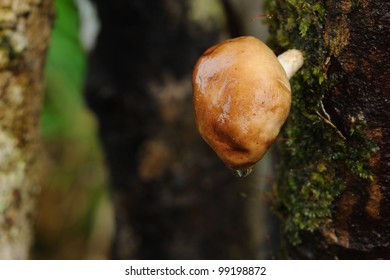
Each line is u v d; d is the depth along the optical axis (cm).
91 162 109
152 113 75
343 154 44
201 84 43
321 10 43
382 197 44
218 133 43
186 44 74
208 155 76
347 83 43
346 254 46
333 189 45
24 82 56
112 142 77
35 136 59
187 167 76
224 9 71
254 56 42
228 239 77
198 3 74
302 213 47
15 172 57
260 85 42
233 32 72
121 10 71
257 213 75
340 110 44
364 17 42
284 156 48
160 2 71
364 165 44
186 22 73
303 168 46
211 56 43
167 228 78
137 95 75
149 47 73
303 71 45
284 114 42
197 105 43
